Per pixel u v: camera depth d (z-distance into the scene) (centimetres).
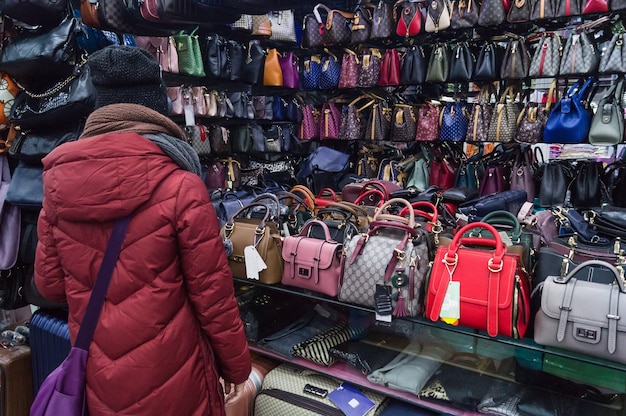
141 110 114
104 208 108
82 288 119
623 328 129
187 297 121
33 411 118
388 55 365
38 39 201
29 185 217
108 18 242
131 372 114
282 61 397
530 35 325
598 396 163
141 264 112
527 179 316
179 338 118
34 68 203
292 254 195
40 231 127
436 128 354
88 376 116
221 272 118
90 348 116
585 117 289
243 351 127
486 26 320
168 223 112
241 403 197
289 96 409
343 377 200
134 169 107
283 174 388
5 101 222
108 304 115
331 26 378
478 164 348
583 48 289
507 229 178
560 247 162
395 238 179
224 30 334
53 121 207
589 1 280
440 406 178
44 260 128
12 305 240
